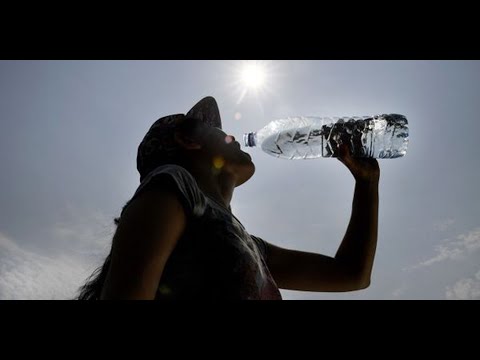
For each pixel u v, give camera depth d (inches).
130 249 28.9
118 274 28.2
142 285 27.8
